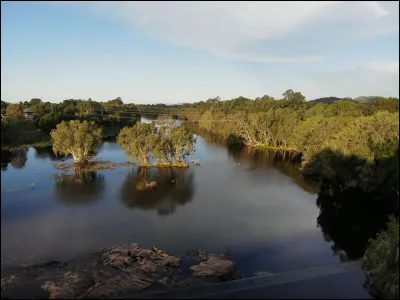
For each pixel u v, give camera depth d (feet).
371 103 340.59
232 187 206.28
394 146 162.40
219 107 593.83
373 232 135.74
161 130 275.18
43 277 94.07
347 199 180.24
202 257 110.63
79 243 118.32
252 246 122.52
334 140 217.56
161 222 143.64
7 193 171.83
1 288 87.04
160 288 89.30
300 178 233.76
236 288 86.53
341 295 82.38
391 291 80.84
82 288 89.30
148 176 229.04
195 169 256.73
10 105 234.17
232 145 401.90
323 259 113.19
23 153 245.24
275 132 383.04
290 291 83.61
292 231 138.31
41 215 144.77
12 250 110.11
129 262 103.19
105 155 304.30
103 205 164.35
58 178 211.41
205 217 151.94
